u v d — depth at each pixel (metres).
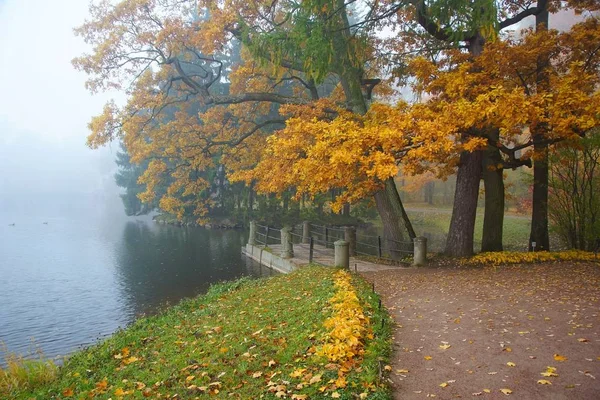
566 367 4.91
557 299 8.09
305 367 5.09
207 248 26.98
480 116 10.20
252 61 18.39
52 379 7.05
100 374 6.74
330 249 19.88
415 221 41.19
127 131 20.39
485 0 8.86
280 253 18.88
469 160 14.98
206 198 41.66
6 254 25.52
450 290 9.53
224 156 23.64
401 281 11.09
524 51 12.37
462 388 4.51
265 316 8.22
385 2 13.50
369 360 5.09
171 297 15.50
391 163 10.38
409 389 4.53
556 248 19.66
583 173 14.81
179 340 7.58
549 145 14.19
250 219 38.84
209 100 18.81
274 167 14.64
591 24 13.03
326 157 11.47
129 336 8.45
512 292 8.92
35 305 14.82
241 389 4.84
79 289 17.02
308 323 6.94
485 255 13.95
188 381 5.43
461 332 6.43
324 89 35.34
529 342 5.81
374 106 12.41
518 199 32.62
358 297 8.16
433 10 9.91
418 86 14.02
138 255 24.73
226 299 11.04
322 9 11.38
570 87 10.16
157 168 23.53
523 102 9.87
